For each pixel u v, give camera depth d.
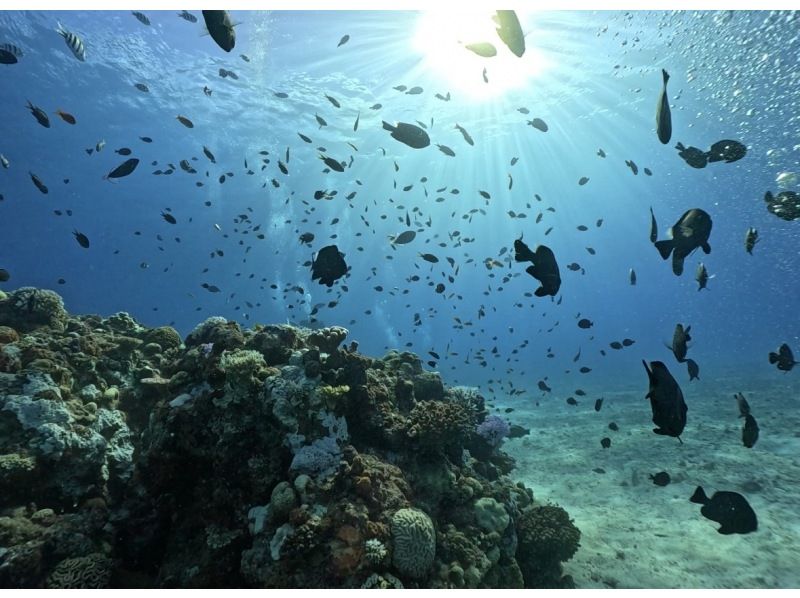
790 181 4.45
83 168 38.84
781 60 20.55
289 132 33.62
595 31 23.36
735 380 20.41
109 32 26.75
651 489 7.89
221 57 29.17
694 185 50.00
